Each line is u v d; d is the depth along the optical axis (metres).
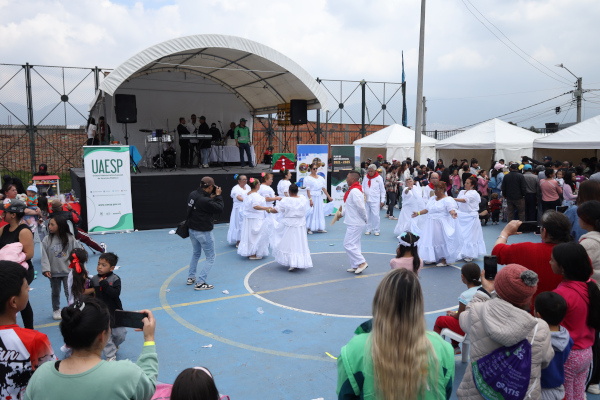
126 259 9.55
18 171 19.53
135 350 5.29
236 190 10.65
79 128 20.36
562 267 3.26
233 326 5.96
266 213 9.93
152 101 19.08
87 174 11.97
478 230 9.20
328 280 8.05
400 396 1.99
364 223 8.41
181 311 6.54
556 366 2.92
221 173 13.91
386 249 10.55
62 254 5.99
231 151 18.77
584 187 4.55
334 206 15.81
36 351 2.69
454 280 7.99
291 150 24.92
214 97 20.23
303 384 4.46
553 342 2.90
